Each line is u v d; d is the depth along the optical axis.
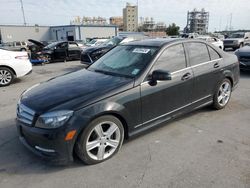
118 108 2.92
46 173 2.79
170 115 3.64
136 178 2.67
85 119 2.67
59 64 13.27
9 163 3.01
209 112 4.59
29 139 2.80
